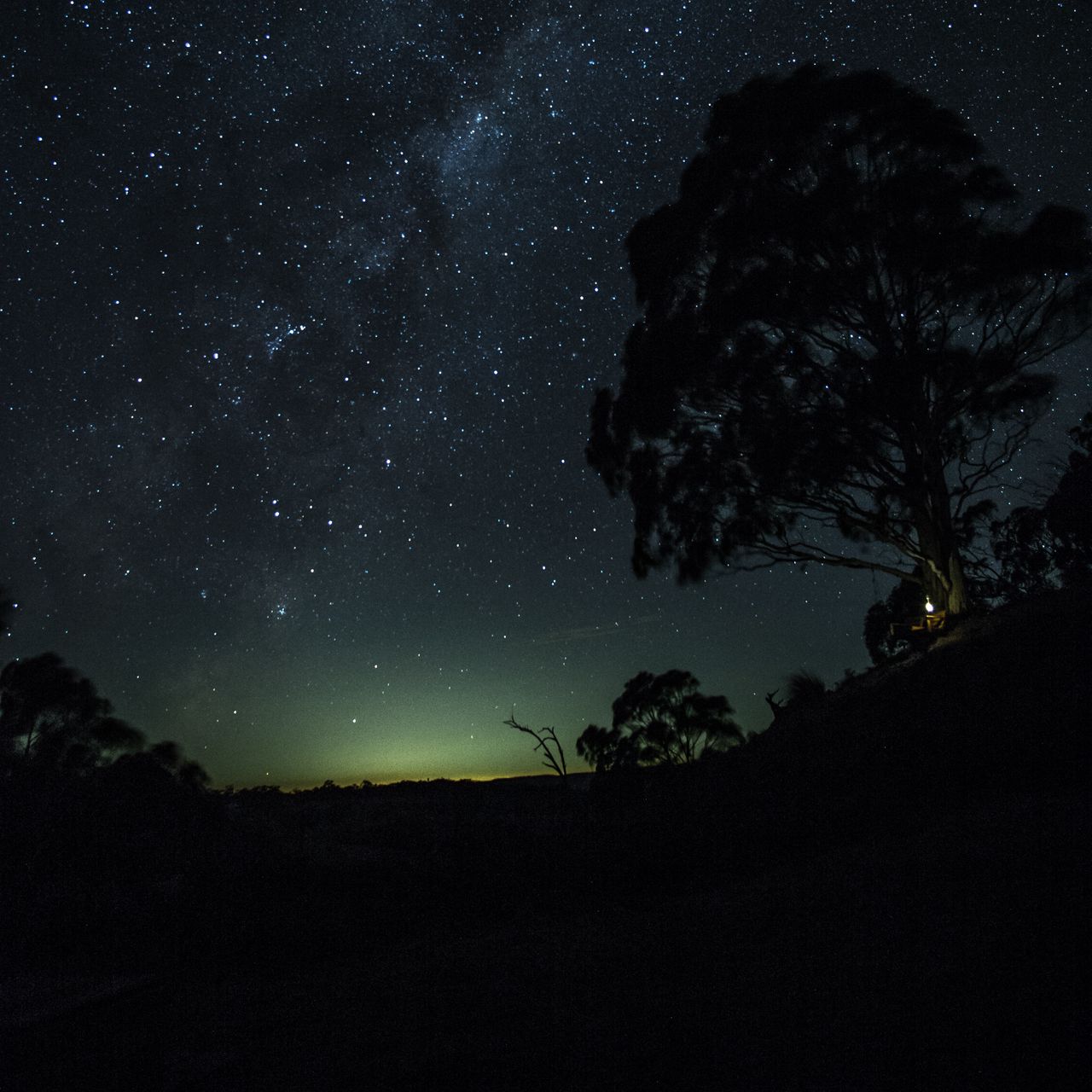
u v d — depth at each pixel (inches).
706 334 758.5
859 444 736.3
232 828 420.2
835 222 735.1
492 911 331.0
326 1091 155.3
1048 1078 113.4
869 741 432.5
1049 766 293.0
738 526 784.3
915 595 975.0
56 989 246.5
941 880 209.8
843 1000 153.9
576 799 692.7
